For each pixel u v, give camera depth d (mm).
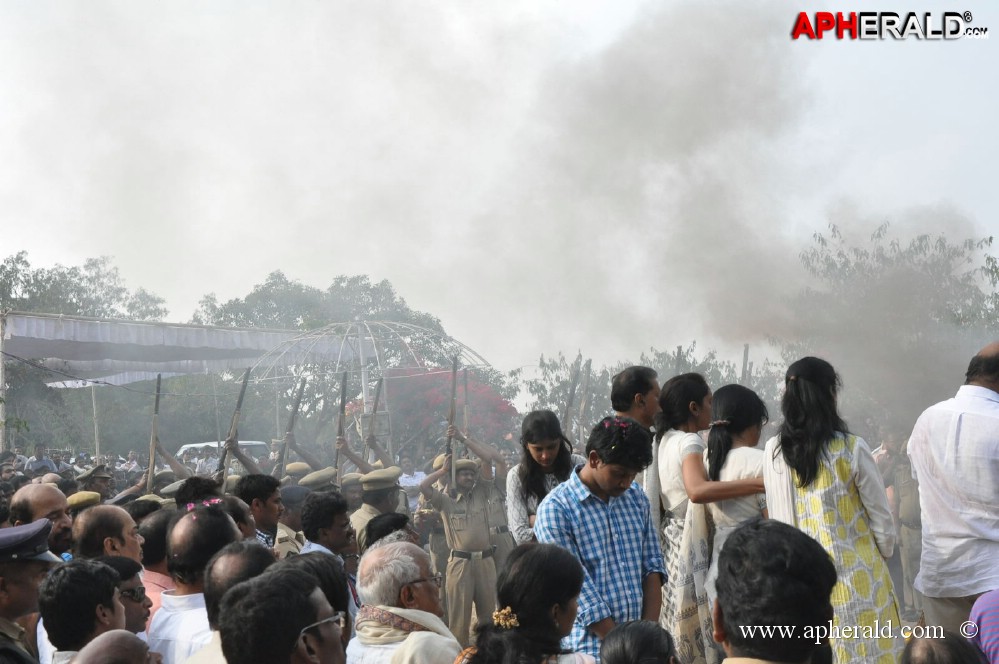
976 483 4574
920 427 4836
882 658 4254
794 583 2367
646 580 4691
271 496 6395
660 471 5203
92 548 4914
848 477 4414
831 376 4562
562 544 4488
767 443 4707
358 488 9781
